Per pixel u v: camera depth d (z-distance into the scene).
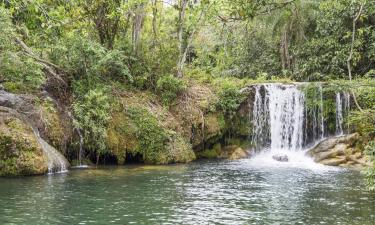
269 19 28.25
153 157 19.98
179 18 24.14
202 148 22.89
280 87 23.95
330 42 27.36
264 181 15.29
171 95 22.78
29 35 19.64
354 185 14.60
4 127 15.77
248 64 32.25
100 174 16.36
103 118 19.12
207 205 11.74
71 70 20.97
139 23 23.80
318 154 20.81
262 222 10.23
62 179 15.04
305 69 28.39
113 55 21.22
